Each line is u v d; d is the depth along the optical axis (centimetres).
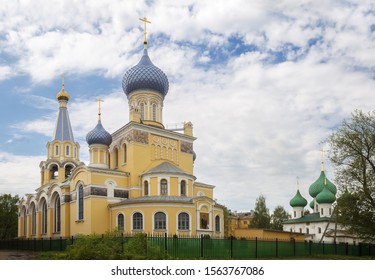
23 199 8756
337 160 5100
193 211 5838
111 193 6338
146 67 7600
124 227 5888
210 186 7675
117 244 3181
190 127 7619
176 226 5675
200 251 3866
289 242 4791
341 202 5031
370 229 4934
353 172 4984
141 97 7531
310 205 11000
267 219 11662
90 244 3075
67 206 6788
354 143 4969
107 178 6356
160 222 5688
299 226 9994
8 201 10694
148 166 6781
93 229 6028
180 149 7331
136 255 3019
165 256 3148
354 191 4969
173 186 6341
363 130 4969
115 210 6109
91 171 6222
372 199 4850
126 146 6875
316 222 9575
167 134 7169
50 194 7331
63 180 7881
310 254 5003
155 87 7562
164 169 6469
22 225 8781
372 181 4888
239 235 7275
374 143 4834
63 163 8256
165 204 5716
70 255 3059
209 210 5997
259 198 11925
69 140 8712
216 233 6312
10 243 6869
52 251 4984
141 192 6544
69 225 6712
